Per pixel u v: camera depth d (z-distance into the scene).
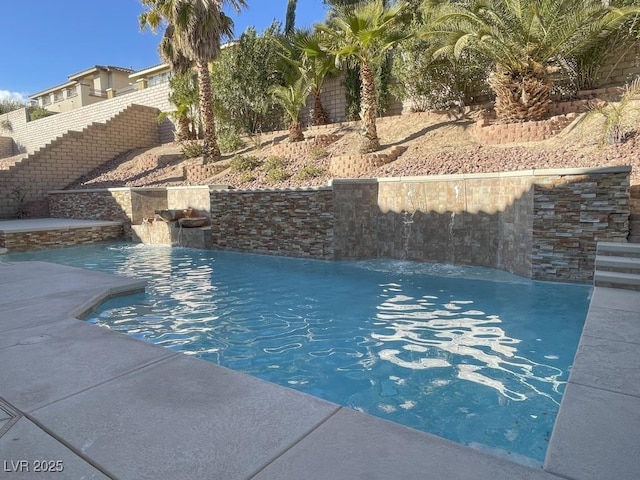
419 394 3.85
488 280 8.15
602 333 4.30
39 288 6.83
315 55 17.92
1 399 3.04
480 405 3.62
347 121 20.02
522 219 8.22
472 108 15.55
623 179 7.00
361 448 2.40
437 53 13.66
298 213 11.30
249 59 20.70
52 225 15.58
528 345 4.94
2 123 35.16
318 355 4.80
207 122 19.19
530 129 12.13
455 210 9.55
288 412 2.83
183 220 14.55
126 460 2.32
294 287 8.09
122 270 10.23
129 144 26.33
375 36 13.93
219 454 2.36
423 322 5.86
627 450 2.34
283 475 2.16
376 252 10.98
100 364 3.68
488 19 12.66
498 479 2.11
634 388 3.12
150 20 20.53
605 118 10.99
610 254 6.84
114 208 17.64
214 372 3.51
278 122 22.14
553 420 3.36
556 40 11.87
